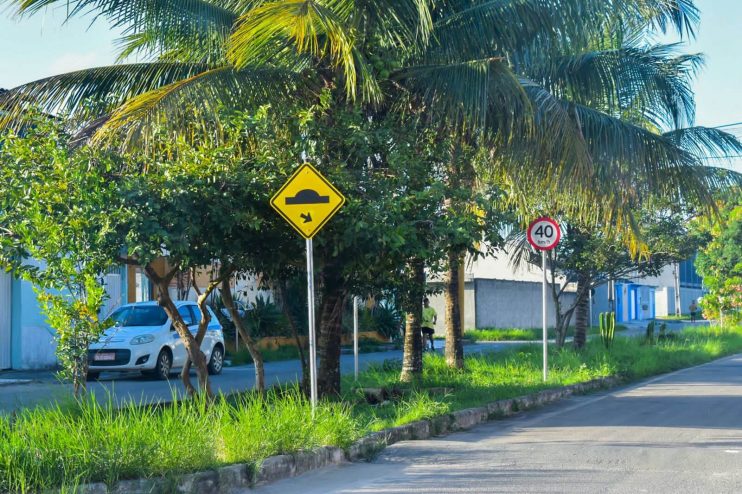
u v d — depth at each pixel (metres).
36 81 12.88
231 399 12.98
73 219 9.77
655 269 24.98
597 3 13.57
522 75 14.65
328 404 10.62
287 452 8.74
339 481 8.29
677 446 10.09
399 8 12.69
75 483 6.69
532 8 13.26
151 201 10.30
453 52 13.61
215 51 13.16
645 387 17.70
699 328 37.59
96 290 9.97
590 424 12.06
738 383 18.30
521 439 10.73
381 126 12.79
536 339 42.50
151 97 11.20
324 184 10.60
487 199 12.41
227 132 11.66
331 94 12.59
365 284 13.72
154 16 12.58
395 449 9.96
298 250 12.34
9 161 10.18
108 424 7.79
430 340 30.81
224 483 7.71
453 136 13.43
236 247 11.74
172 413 8.70
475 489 7.82
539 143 13.59
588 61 16.55
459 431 11.53
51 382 18.83
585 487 7.88
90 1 12.36
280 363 26.47
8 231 10.29
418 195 11.52
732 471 8.62
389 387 15.54
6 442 6.97
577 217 17.84
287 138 12.02
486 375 17.55
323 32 12.12
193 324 21.09
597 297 64.00
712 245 42.03
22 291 21.83
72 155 10.55
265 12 10.92
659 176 15.59
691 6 15.56
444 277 18.59
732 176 20.14
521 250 24.73
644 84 17.20
